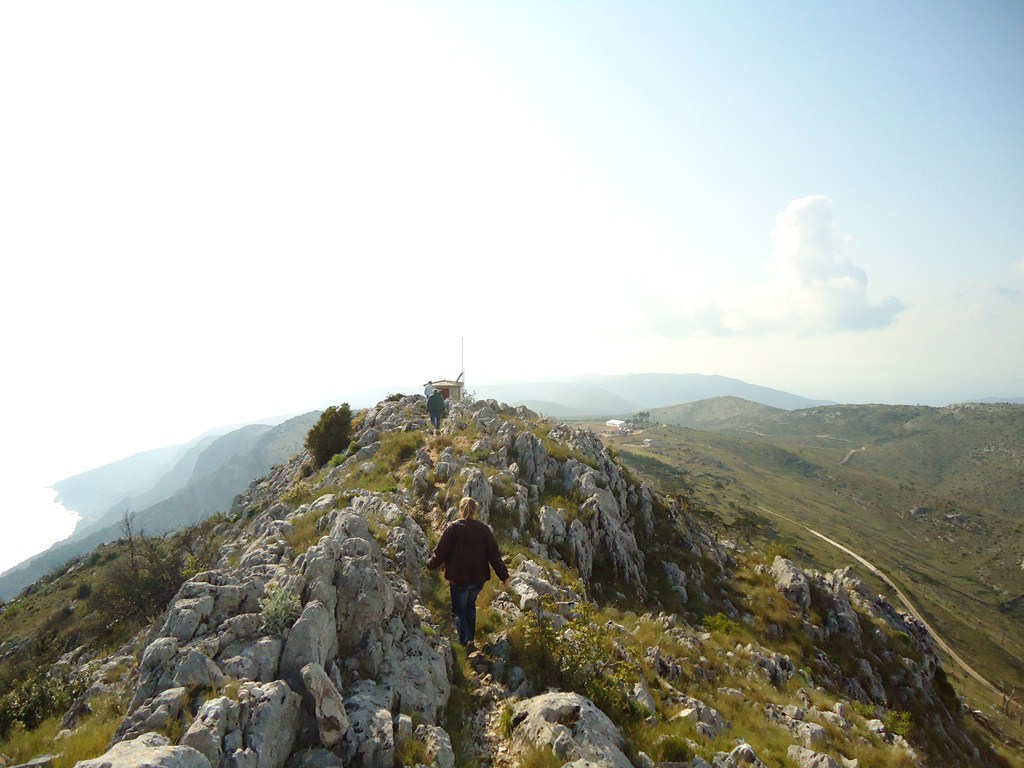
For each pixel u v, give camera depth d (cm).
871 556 19600
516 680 1034
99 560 6875
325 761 687
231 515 4600
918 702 2895
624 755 802
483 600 1343
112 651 2458
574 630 1136
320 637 873
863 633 3269
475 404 4688
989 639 14300
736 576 3606
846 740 1404
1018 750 3472
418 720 829
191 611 902
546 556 2284
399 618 1068
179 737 645
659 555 3384
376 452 3312
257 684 747
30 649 3553
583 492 3064
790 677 2059
